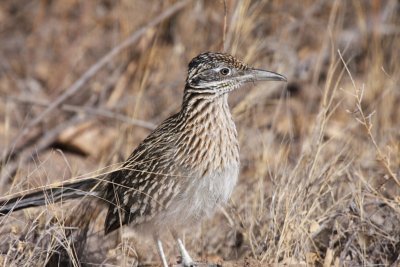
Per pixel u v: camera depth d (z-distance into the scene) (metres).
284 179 14.30
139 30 19.72
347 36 21.34
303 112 19.28
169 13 19.86
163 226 13.53
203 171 13.19
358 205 13.85
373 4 20.89
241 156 17.12
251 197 15.48
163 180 13.27
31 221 13.85
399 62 19.98
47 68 22.91
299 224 13.52
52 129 20.05
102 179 13.83
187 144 13.27
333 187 14.25
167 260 14.35
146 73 18.64
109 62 21.75
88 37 23.27
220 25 20.28
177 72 20.22
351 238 13.39
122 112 20.28
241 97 18.52
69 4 23.78
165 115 19.50
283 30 20.58
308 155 14.82
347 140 16.67
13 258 12.84
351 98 19.62
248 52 18.59
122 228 13.95
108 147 19.34
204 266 13.59
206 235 15.09
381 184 13.91
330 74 15.45
